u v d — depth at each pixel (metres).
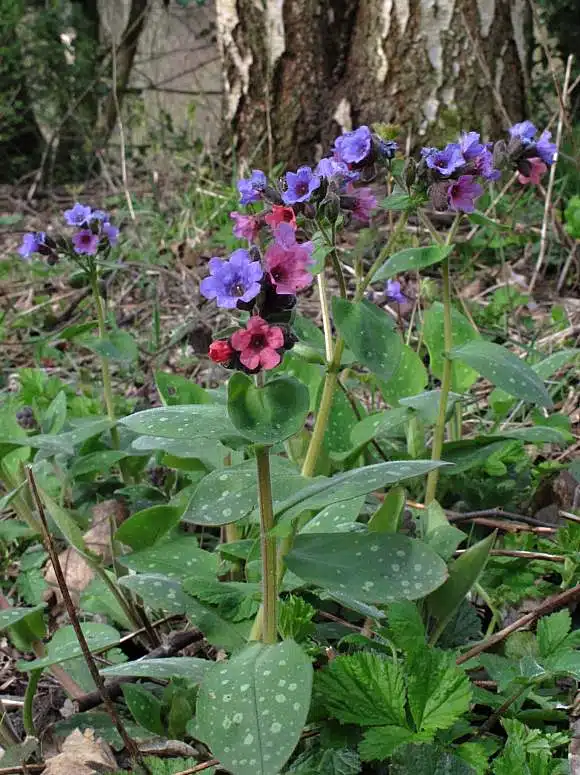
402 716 0.27
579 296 0.77
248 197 0.37
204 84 1.68
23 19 1.59
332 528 0.34
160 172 1.20
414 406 0.41
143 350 0.71
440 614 0.32
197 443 0.35
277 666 0.27
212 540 0.46
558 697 0.31
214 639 0.31
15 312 0.85
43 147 1.57
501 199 0.86
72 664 0.35
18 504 0.42
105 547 0.44
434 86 0.99
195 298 0.79
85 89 1.54
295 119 1.07
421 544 0.29
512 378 0.37
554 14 1.21
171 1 1.64
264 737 0.25
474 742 0.28
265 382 0.27
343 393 0.46
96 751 0.30
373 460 0.45
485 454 0.42
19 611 0.32
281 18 1.04
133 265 0.85
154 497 0.46
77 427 0.50
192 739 0.31
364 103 1.03
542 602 0.37
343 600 0.32
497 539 0.42
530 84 1.05
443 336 0.47
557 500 0.44
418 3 0.97
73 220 0.48
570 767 0.27
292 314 0.27
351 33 1.04
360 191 0.36
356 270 0.41
